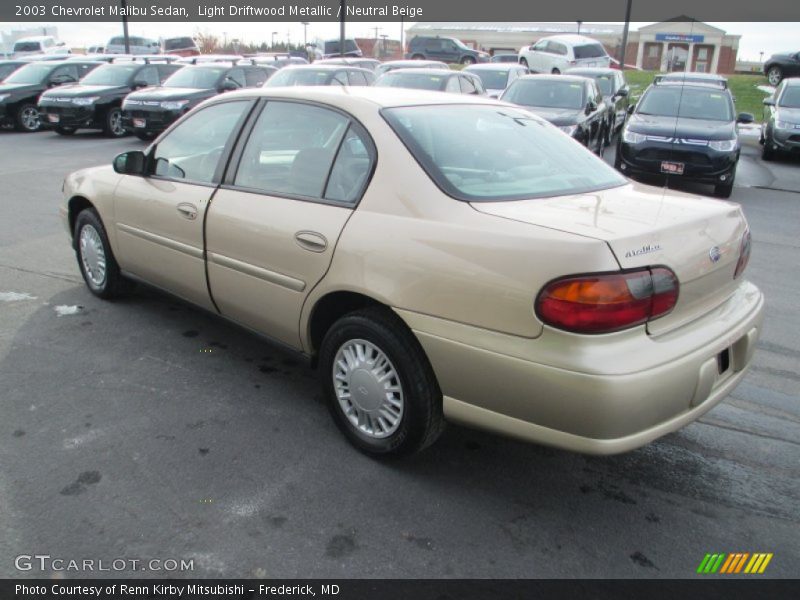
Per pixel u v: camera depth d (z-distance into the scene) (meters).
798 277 6.25
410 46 35.00
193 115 4.13
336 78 14.11
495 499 2.95
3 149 13.64
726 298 2.99
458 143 3.21
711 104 11.08
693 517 2.88
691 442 3.46
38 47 37.19
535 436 2.59
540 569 2.55
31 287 5.36
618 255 2.42
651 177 10.50
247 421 3.49
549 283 2.44
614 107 15.82
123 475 2.99
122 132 16.17
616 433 2.45
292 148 3.46
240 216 3.54
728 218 2.96
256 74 16.03
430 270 2.72
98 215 4.82
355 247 2.97
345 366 3.22
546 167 3.34
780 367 4.34
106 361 4.10
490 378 2.61
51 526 2.66
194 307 4.24
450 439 3.42
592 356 2.40
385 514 2.82
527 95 12.25
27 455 3.11
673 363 2.50
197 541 2.62
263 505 2.84
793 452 3.39
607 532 2.77
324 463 3.15
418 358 2.88
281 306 3.40
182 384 3.85
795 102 14.16
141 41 37.03
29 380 3.82
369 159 3.11
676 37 48.50
